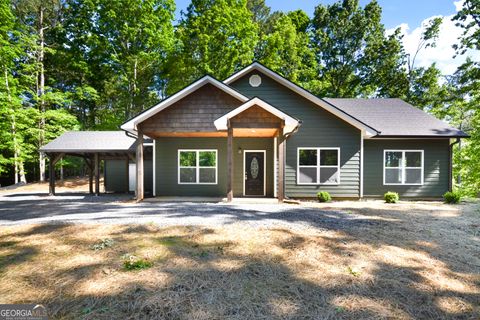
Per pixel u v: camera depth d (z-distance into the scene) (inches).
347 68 1034.1
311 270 133.8
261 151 449.7
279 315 100.3
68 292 110.2
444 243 179.9
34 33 806.5
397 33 994.1
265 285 119.6
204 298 108.3
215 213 258.4
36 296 107.7
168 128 377.1
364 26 1008.9
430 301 114.0
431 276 134.3
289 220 226.8
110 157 574.9
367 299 112.7
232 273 128.0
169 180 452.4
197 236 177.3
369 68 1006.4
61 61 860.6
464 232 206.4
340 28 1035.3
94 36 829.2
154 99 989.2
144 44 878.4
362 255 153.3
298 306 106.1
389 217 253.6
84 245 160.1
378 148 444.1
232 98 378.9
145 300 105.1
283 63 857.5
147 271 127.3
